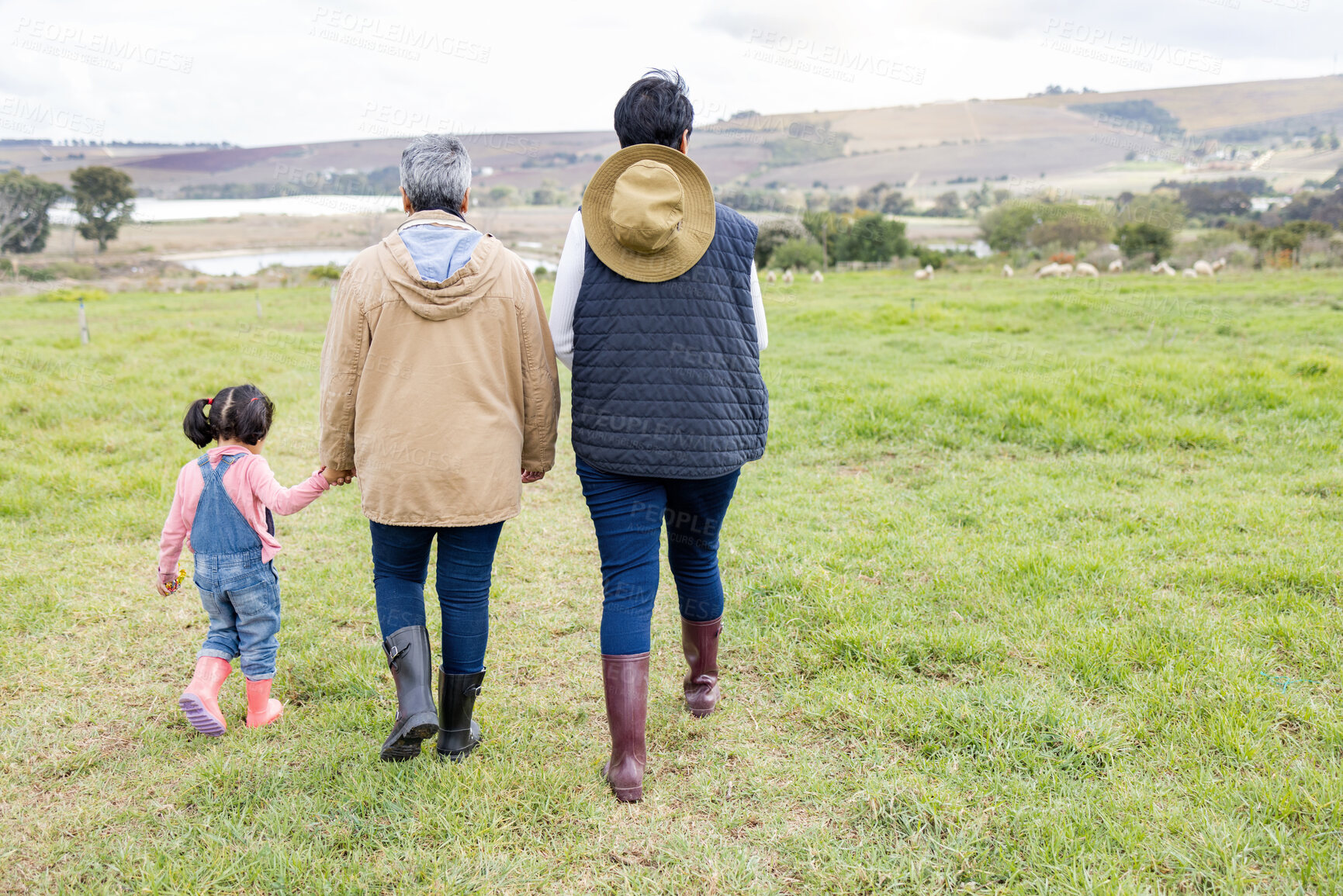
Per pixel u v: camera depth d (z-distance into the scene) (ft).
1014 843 5.89
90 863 5.85
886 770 6.82
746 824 6.33
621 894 5.55
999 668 8.45
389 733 7.54
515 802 6.48
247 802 6.57
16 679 8.70
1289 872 5.39
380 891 5.60
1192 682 7.93
